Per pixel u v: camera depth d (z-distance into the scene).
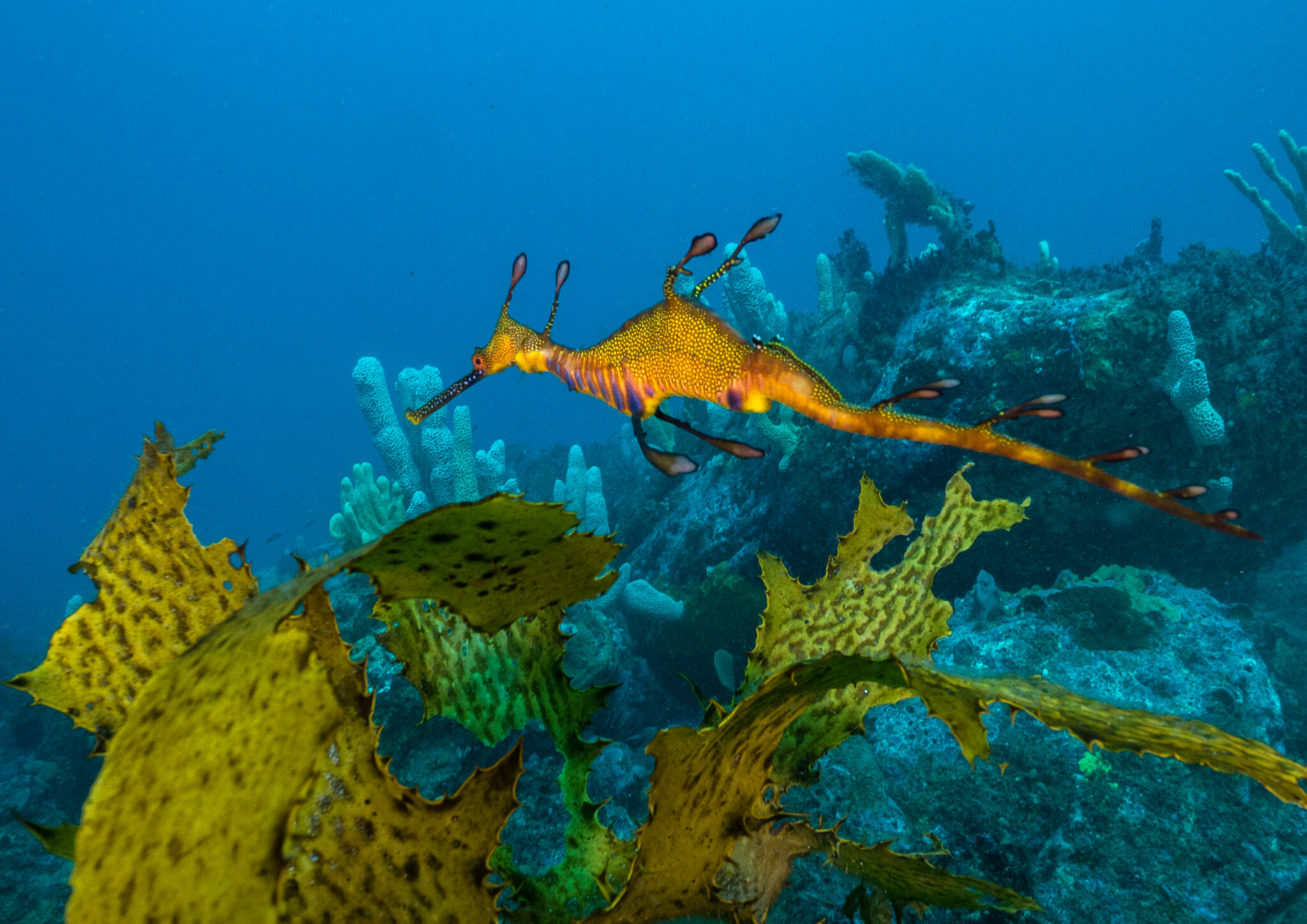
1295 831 4.32
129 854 0.46
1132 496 0.74
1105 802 4.59
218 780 0.49
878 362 7.94
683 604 7.91
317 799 0.69
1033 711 0.82
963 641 5.92
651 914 1.01
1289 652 6.34
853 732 1.22
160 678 0.53
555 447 16.58
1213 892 4.17
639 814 5.75
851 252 10.55
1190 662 5.32
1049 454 0.77
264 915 0.46
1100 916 4.18
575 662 7.15
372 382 8.71
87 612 0.97
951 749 5.05
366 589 6.77
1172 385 5.82
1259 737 4.91
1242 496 6.11
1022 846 4.54
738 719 0.91
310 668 0.53
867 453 6.96
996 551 6.59
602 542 0.83
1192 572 6.59
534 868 4.32
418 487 8.97
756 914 1.14
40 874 6.83
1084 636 5.59
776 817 1.07
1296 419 5.88
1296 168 8.42
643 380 0.95
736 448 0.93
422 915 0.69
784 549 7.71
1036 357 6.31
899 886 1.31
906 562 1.37
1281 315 6.00
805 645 1.34
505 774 0.72
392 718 5.41
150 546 1.00
